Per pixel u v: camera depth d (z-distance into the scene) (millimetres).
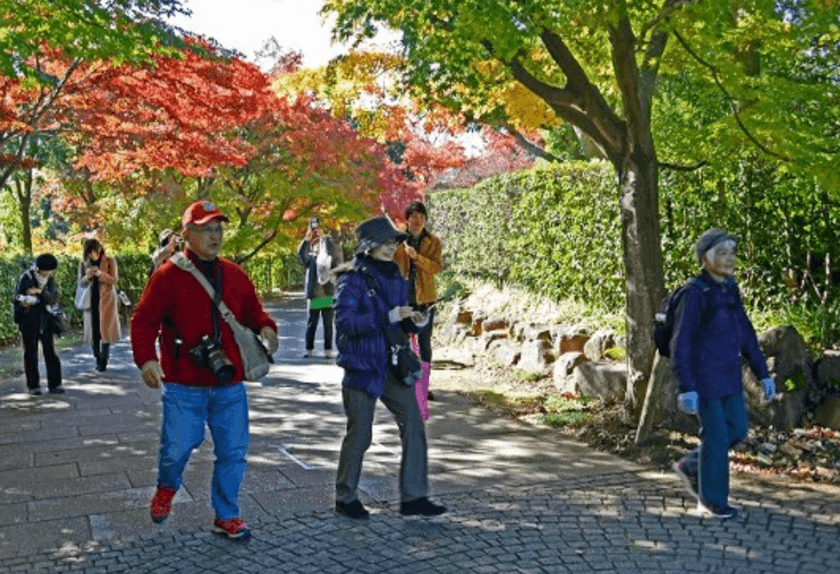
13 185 29812
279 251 32656
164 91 12461
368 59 11055
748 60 8148
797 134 7012
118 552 4848
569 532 5035
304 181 22500
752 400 7230
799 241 8133
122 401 9555
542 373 10594
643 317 7457
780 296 8289
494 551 4750
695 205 9008
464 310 14258
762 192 8328
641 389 7484
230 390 5012
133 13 9633
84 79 11914
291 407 8992
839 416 7070
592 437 7406
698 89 8094
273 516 5391
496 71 8578
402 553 4742
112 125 12938
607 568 4500
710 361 5223
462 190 16484
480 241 15188
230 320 4965
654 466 6488
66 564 4691
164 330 4969
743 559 4605
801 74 7891
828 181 6805
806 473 6199
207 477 6316
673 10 6703
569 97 7473
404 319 5418
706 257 5273
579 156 21016
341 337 5281
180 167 14172
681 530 5051
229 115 14281
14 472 6574
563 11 6492
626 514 5340
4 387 10703
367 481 6129
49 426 8273
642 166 7453
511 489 5910
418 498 5324
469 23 6641
